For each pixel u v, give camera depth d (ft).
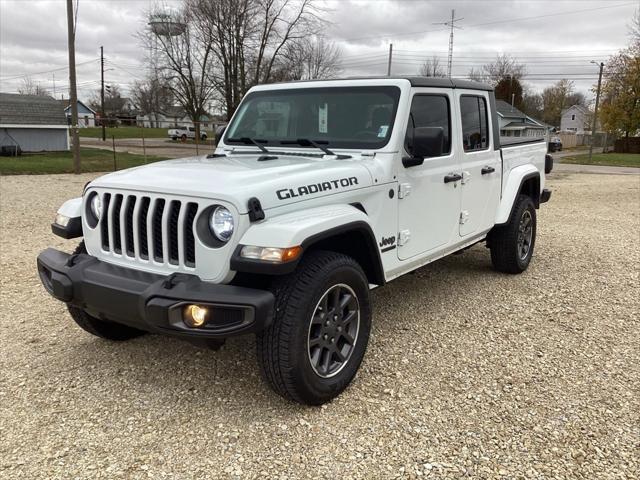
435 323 15.06
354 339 11.29
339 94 13.74
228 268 9.53
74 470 8.84
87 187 11.53
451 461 9.07
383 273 12.25
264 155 13.51
